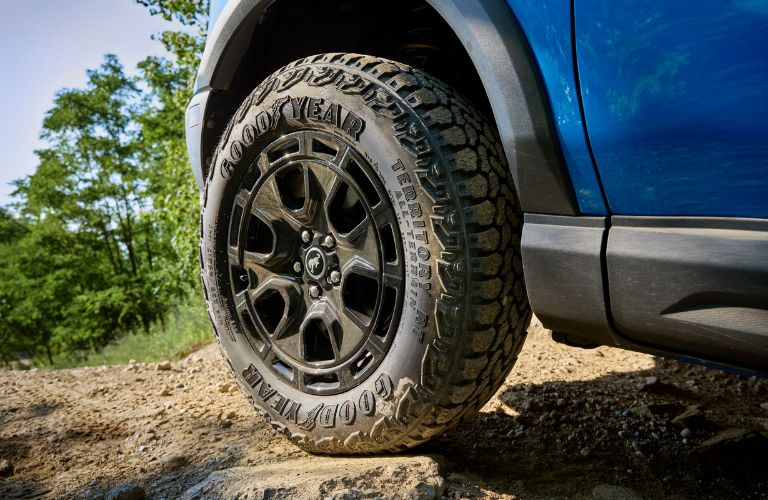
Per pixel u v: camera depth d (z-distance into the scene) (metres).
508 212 1.72
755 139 1.23
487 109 2.42
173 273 12.44
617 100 1.39
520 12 1.54
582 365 3.10
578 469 1.96
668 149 1.34
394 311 1.75
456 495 1.66
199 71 2.47
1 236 30.33
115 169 28.41
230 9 2.25
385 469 1.71
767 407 2.41
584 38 1.42
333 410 1.88
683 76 1.29
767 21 1.18
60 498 2.08
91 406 3.16
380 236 1.77
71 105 27.86
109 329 27.80
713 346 1.32
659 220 1.38
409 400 1.71
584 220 1.49
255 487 1.68
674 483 1.87
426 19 2.37
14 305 30.16
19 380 4.07
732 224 1.28
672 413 2.36
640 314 1.40
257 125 2.04
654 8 1.31
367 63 1.88
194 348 8.14
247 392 2.15
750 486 1.83
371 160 1.76
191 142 2.53
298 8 2.30
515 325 1.74
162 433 2.58
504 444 2.17
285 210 1.99
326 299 1.93
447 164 1.66
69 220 28.86
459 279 1.63
